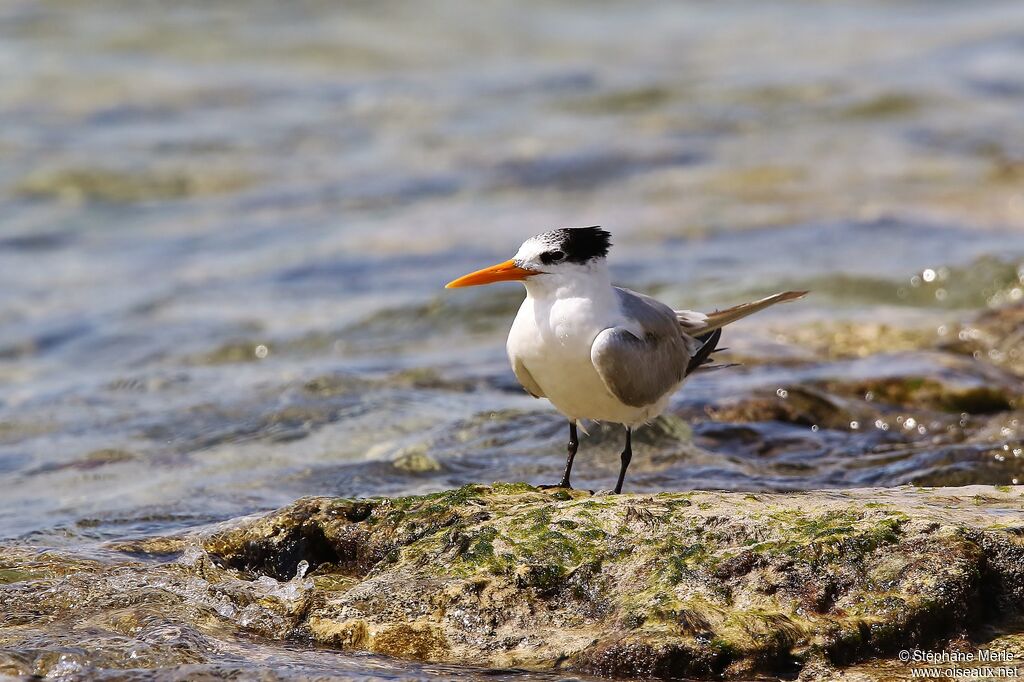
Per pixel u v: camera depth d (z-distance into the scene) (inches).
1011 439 454.3
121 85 1133.1
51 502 410.3
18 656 273.4
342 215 872.3
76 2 1337.4
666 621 261.4
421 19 1396.4
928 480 416.2
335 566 320.5
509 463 435.2
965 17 1499.8
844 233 802.2
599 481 413.7
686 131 1048.2
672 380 358.6
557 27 1419.8
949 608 262.4
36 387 564.4
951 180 916.6
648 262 749.3
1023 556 271.1
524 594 281.6
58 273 773.3
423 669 264.2
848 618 262.4
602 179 935.0
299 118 1080.2
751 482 411.5
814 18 1505.9
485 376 550.3
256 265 778.8
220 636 289.1
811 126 1060.5
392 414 491.2
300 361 604.1
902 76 1208.8
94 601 305.6
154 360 622.5
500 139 1029.2
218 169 961.5
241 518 353.1
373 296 714.2
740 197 885.2
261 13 1359.5
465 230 831.7
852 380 521.0
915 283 690.2
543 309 340.5
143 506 398.6
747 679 252.2
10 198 897.5
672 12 1518.2
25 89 1106.7
